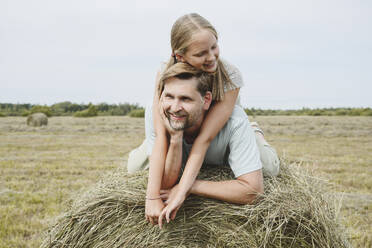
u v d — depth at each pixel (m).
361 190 6.50
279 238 2.27
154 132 2.51
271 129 22.98
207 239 2.37
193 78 2.08
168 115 2.15
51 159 9.98
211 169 2.65
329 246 2.27
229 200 2.31
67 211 2.76
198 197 2.40
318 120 34.06
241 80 2.52
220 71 2.33
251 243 2.26
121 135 19.02
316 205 2.36
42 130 21.97
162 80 2.12
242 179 2.34
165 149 2.32
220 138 2.44
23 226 4.47
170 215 2.23
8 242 3.97
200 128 2.35
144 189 2.50
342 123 29.31
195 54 2.05
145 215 2.32
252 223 2.31
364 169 8.67
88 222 2.53
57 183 6.89
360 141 16.02
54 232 2.65
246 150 2.38
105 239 2.48
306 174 2.83
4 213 4.95
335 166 9.05
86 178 7.37
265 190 2.46
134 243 2.42
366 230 4.20
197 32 2.02
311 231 2.27
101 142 15.14
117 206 2.48
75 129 22.86
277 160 2.74
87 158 10.19
